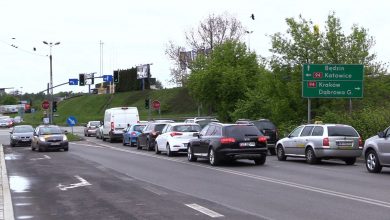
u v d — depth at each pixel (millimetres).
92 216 10547
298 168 20688
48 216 10656
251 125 22250
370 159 18812
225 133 21703
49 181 16672
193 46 71438
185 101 93000
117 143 44375
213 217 10156
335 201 11961
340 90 29859
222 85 43062
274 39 34938
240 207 11305
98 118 100062
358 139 22250
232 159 21750
